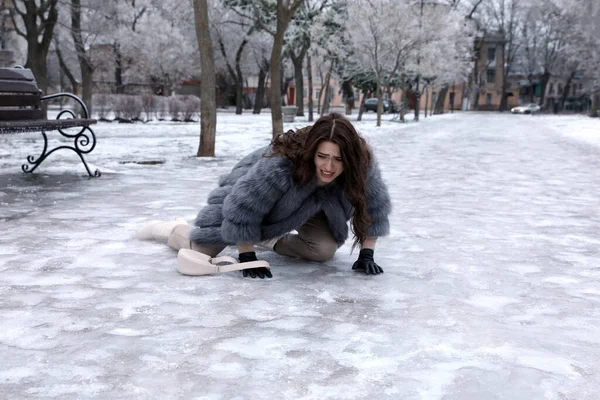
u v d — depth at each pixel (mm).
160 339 2416
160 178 7930
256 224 3242
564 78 68062
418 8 31547
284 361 2219
